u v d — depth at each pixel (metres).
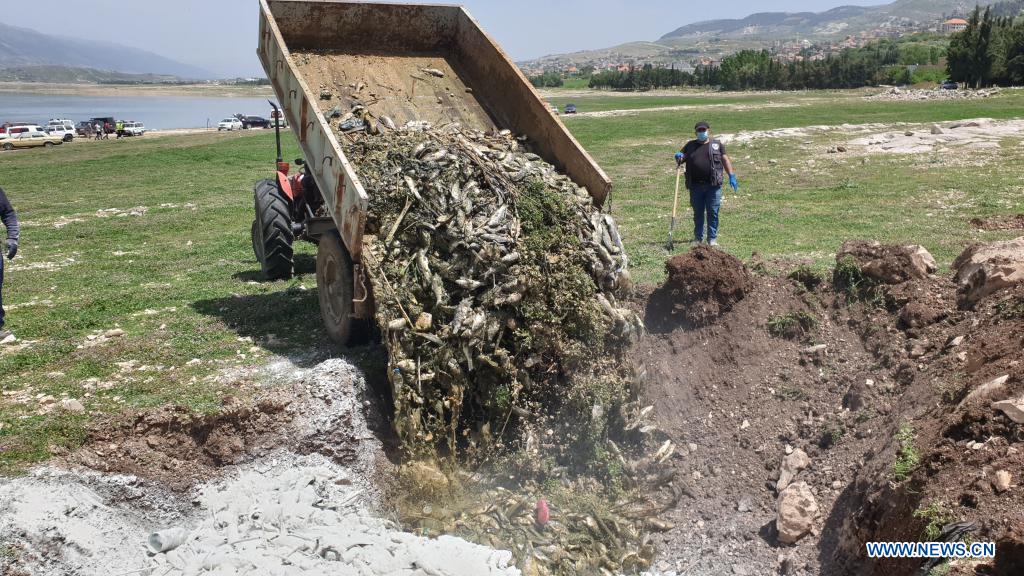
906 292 7.08
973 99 50.97
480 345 5.89
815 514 5.66
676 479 6.36
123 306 9.22
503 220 6.29
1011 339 5.71
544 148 7.69
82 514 5.09
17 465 5.37
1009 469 4.44
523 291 6.01
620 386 6.38
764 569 5.46
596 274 6.46
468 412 6.23
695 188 10.45
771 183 17.22
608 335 6.48
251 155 31.28
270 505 5.48
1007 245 7.00
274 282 10.26
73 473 5.44
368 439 6.29
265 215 9.86
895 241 10.06
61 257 12.37
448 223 6.24
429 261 6.16
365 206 5.95
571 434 6.26
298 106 7.20
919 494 4.77
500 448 6.17
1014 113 36.09
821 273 7.68
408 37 8.79
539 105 7.59
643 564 5.53
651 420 6.64
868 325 7.06
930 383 5.91
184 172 26.00
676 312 7.52
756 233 11.33
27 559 4.57
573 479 6.17
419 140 7.16
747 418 6.74
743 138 27.47
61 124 52.47
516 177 6.77
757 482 6.26
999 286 6.51
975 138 22.84
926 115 37.25
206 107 141.88
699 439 6.68
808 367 6.95
